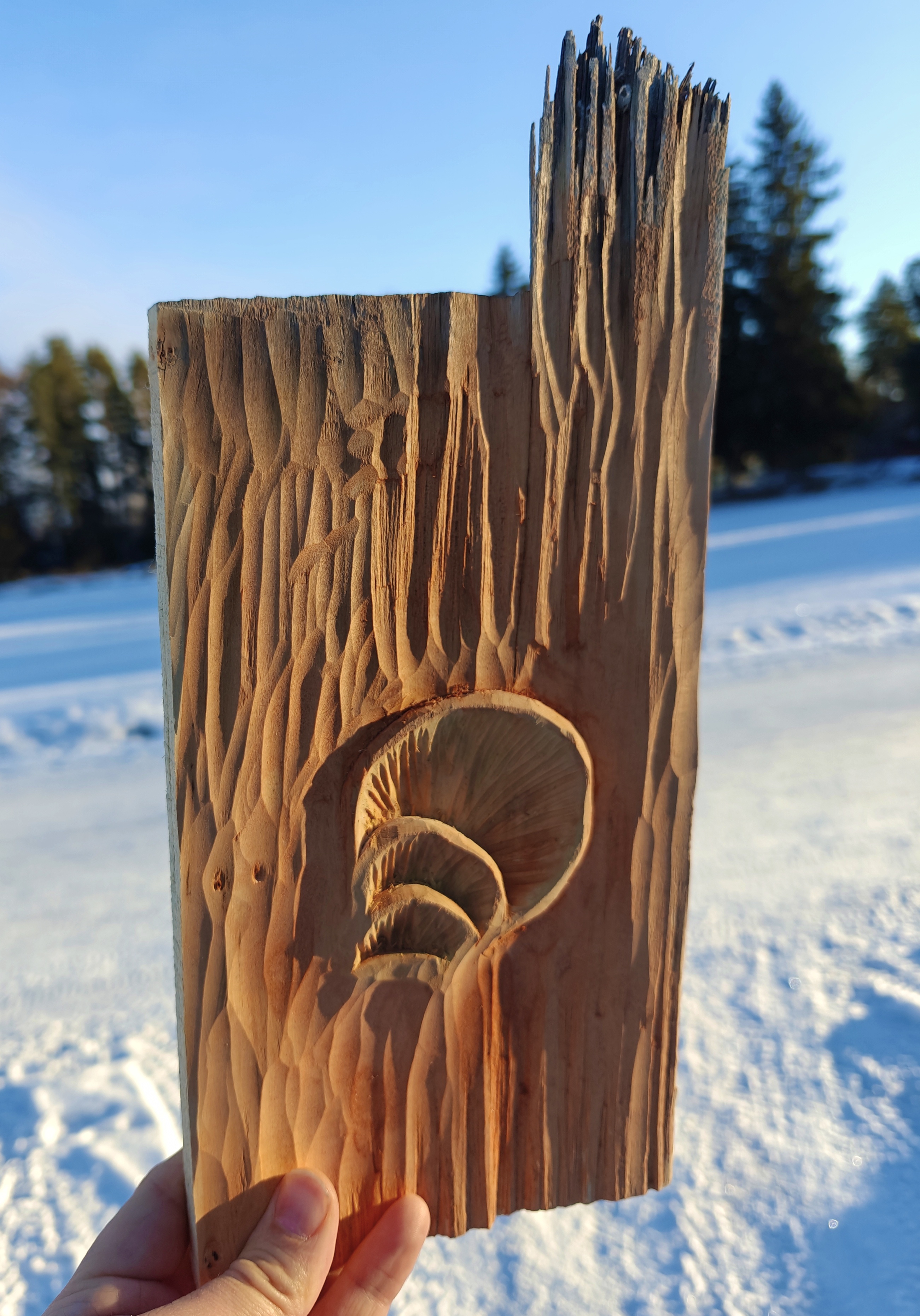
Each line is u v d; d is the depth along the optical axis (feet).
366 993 2.79
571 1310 4.62
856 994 6.88
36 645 30.37
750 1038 6.48
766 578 29.07
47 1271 4.96
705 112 2.66
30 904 10.02
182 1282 3.95
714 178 2.68
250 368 2.32
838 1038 6.38
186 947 2.53
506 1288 4.75
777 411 78.43
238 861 2.53
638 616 2.85
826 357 78.84
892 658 18.45
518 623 2.72
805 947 7.66
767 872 9.30
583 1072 3.13
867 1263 4.67
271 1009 2.66
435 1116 2.97
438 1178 3.01
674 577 2.86
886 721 14.48
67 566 100.99
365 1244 2.89
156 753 15.69
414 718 2.56
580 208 2.58
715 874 9.32
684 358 2.74
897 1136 5.43
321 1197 2.69
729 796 11.71
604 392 2.69
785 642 20.25
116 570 91.35
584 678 2.83
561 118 2.54
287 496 2.40
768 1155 5.41
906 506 51.96
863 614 21.93
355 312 2.40
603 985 3.09
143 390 103.60
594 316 2.64
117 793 13.75
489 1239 5.06
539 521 2.69
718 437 80.94
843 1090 5.87
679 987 3.17
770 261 77.56
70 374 99.25
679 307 2.71
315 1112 2.79
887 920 8.02
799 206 76.38
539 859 2.93
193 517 2.33
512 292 2.58
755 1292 4.61
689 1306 4.58
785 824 10.60
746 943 7.82
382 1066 2.87
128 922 9.48
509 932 2.96
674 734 2.96
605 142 2.59
